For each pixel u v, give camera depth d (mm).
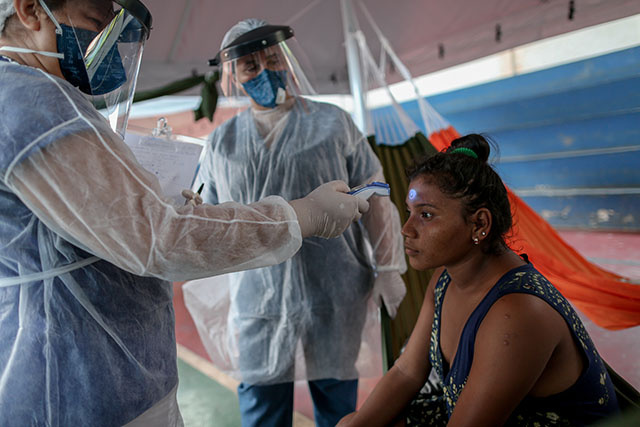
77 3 764
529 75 5762
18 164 694
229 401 2307
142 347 886
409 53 3326
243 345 1669
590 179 5430
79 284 813
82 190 705
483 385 833
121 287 855
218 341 1839
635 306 1935
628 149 5180
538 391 875
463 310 955
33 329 797
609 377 946
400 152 2123
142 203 745
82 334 813
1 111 710
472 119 6176
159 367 926
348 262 1618
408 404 1090
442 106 6309
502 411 826
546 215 5559
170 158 1038
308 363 1661
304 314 1605
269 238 840
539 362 823
